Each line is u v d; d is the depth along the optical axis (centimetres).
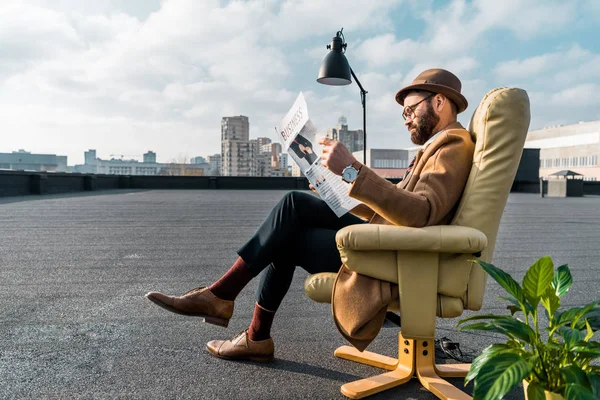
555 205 1515
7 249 528
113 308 297
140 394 178
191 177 2714
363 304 166
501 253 531
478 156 171
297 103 182
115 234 666
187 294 197
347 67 497
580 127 6625
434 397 179
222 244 581
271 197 1780
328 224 196
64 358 213
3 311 288
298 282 388
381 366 208
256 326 211
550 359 132
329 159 166
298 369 206
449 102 185
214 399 175
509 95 170
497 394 109
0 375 193
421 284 163
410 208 160
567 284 144
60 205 1238
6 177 1608
